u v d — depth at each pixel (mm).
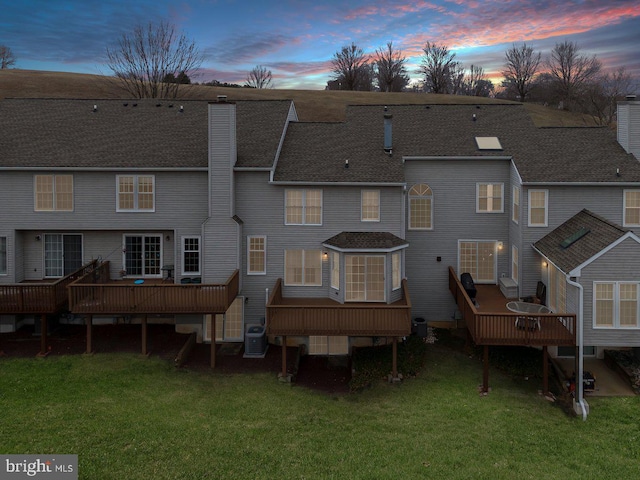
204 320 21391
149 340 20562
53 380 16656
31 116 23938
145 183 21109
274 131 23562
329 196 21109
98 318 22250
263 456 13102
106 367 17812
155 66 55500
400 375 18391
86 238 22016
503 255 22875
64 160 20781
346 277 20375
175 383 17172
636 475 12719
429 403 16516
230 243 20609
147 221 21188
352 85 96375
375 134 24406
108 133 22875
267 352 20641
